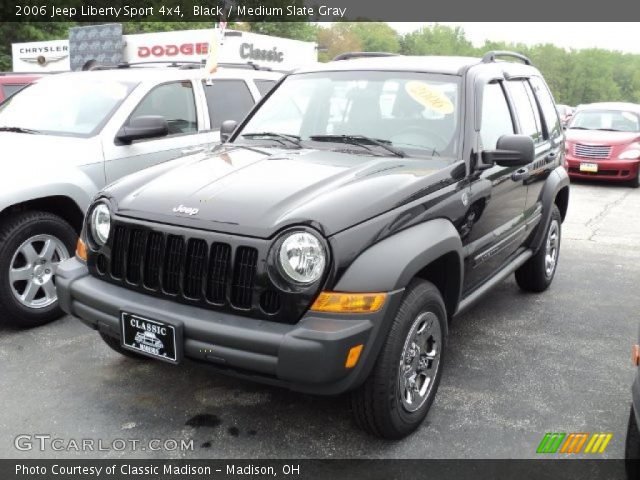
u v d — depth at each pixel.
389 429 3.07
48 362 3.98
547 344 4.48
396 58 4.52
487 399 3.64
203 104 6.05
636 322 4.97
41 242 4.53
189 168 3.52
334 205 2.90
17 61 16.44
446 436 3.25
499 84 4.50
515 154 3.69
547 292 5.73
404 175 3.31
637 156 12.69
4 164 4.40
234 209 2.97
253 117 4.46
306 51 14.39
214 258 2.91
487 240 4.05
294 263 2.76
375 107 4.04
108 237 3.24
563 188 5.74
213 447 3.12
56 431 3.23
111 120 5.16
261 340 2.72
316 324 2.73
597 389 3.80
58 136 5.02
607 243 7.83
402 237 3.00
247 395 3.62
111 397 3.57
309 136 4.09
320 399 3.59
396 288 2.84
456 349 4.36
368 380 2.94
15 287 4.46
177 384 3.73
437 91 3.95
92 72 5.93
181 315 2.91
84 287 3.26
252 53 12.35
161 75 5.78
